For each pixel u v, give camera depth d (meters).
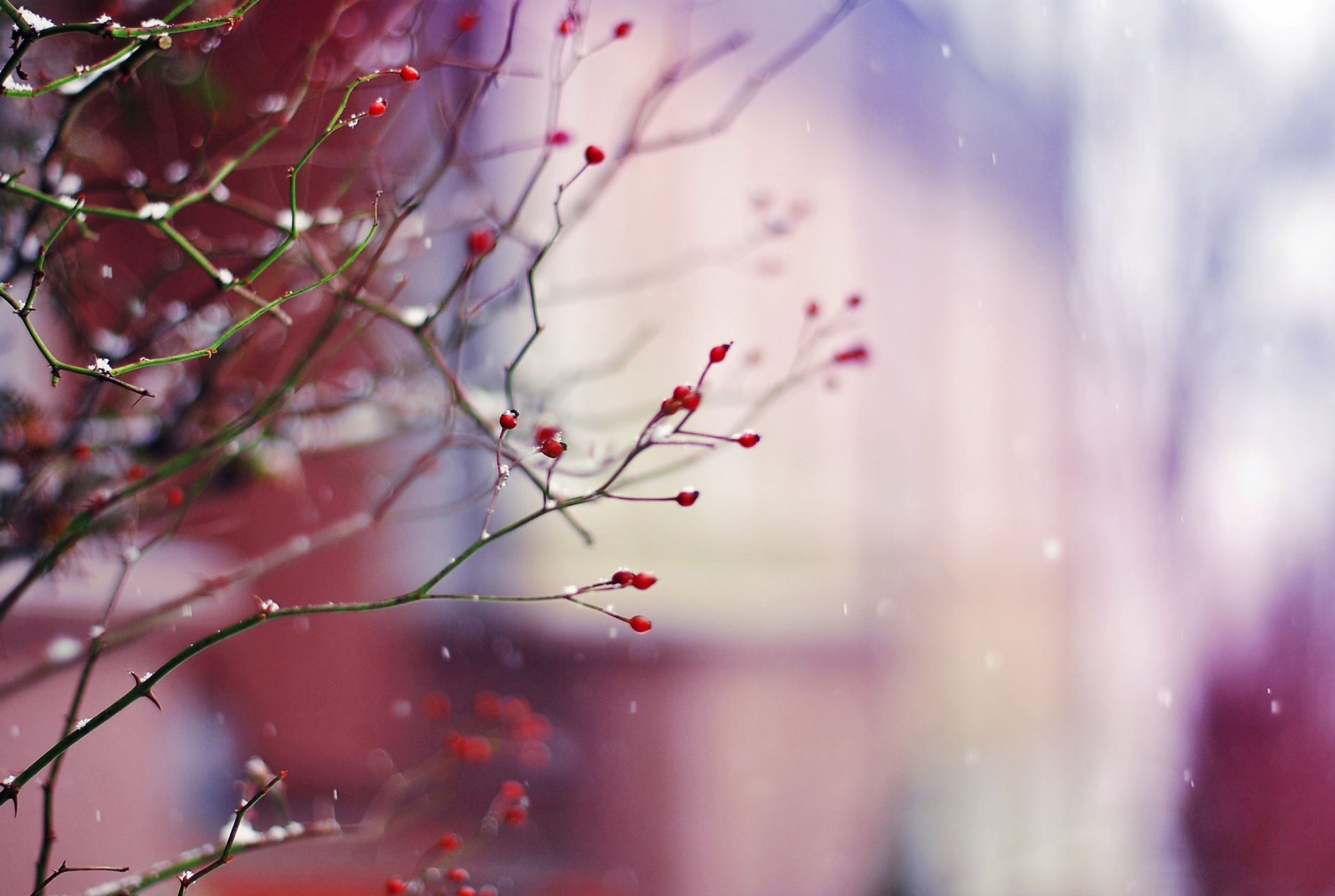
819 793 6.12
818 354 6.30
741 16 6.20
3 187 1.32
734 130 6.33
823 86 6.61
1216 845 5.62
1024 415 7.38
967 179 7.39
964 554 7.34
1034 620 7.10
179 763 4.42
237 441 2.02
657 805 5.73
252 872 4.36
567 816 5.60
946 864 5.97
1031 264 7.34
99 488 1.87
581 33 1.83
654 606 5.94
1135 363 6.63
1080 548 6.93
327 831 1.63
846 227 6.78
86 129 1.99
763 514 6.46
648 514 6.18
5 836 2.60
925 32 7.25
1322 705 5.72
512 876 4.96
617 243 5.96
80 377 1.94
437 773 2.30
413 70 1.36
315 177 2.73
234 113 2.03
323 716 5.57
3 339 2.19
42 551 1.81
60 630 2.73
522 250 4.66
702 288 6.20
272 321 2.02
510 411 1.43
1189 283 6.59
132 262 2.47
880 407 6.98
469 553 1.23
